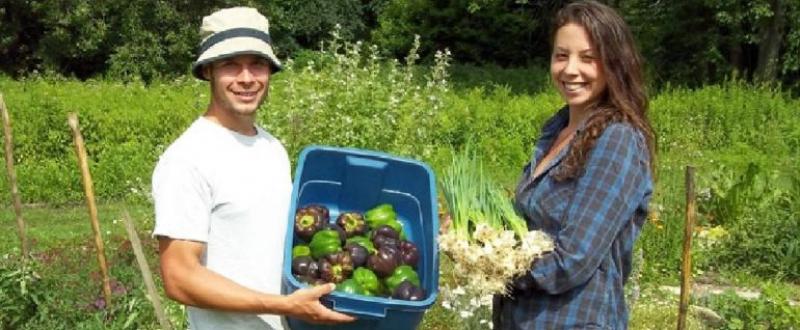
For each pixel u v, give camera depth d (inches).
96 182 495.2
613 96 109.0
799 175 419.8
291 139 274.4
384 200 130.1
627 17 905.5
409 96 310.3
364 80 298.8
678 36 908.6
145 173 487.2
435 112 306.0
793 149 641.6
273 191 115.8
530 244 105.3
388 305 106.2
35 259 253.6
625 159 105.5
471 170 119.7
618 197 104.5
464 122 586.9
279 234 115.7
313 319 105.3
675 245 332.2
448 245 108.4
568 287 106.2
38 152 520.1
